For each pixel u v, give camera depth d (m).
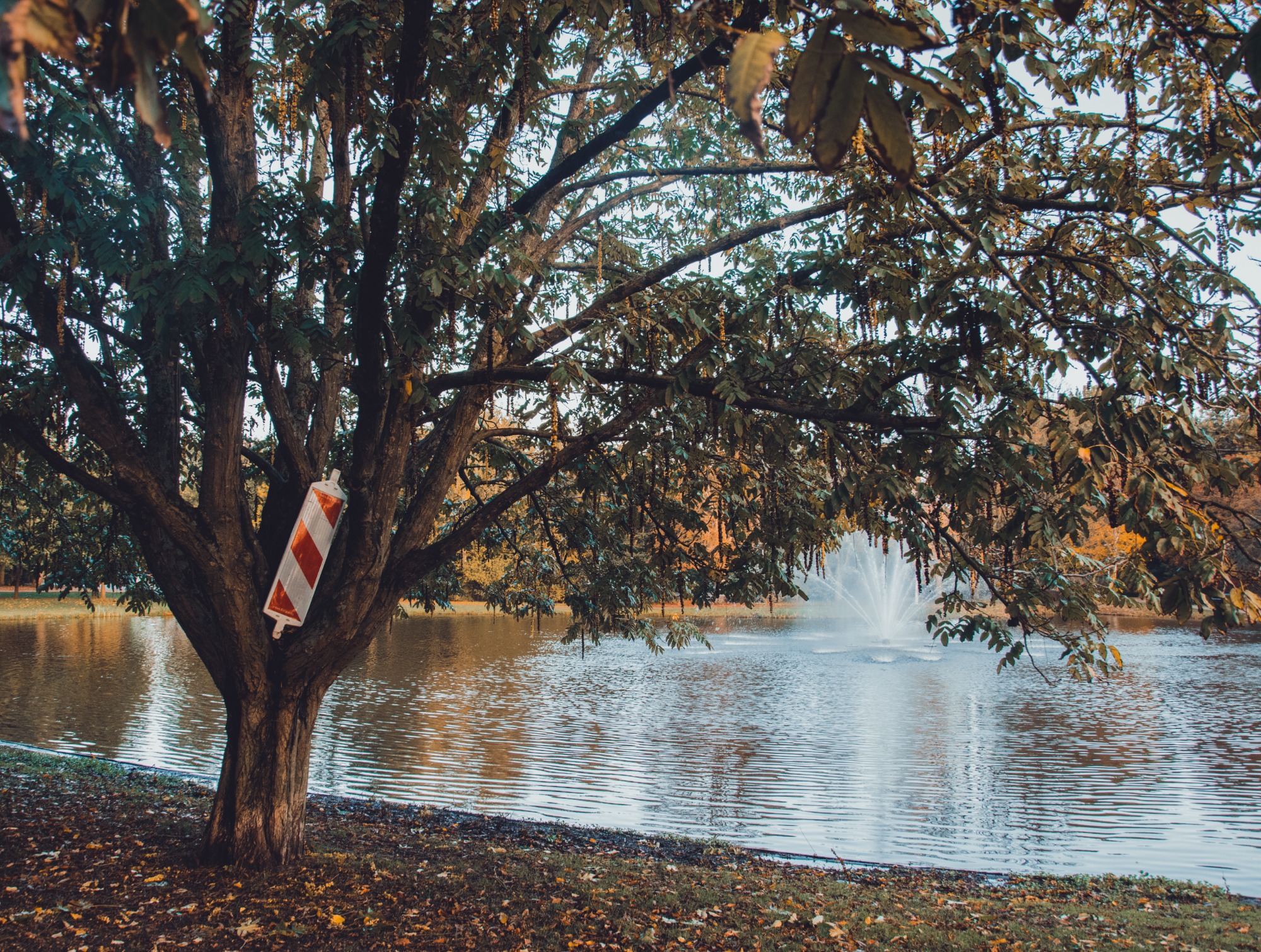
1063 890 8.83
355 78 4.02
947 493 4.55
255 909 5.82
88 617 50.44
